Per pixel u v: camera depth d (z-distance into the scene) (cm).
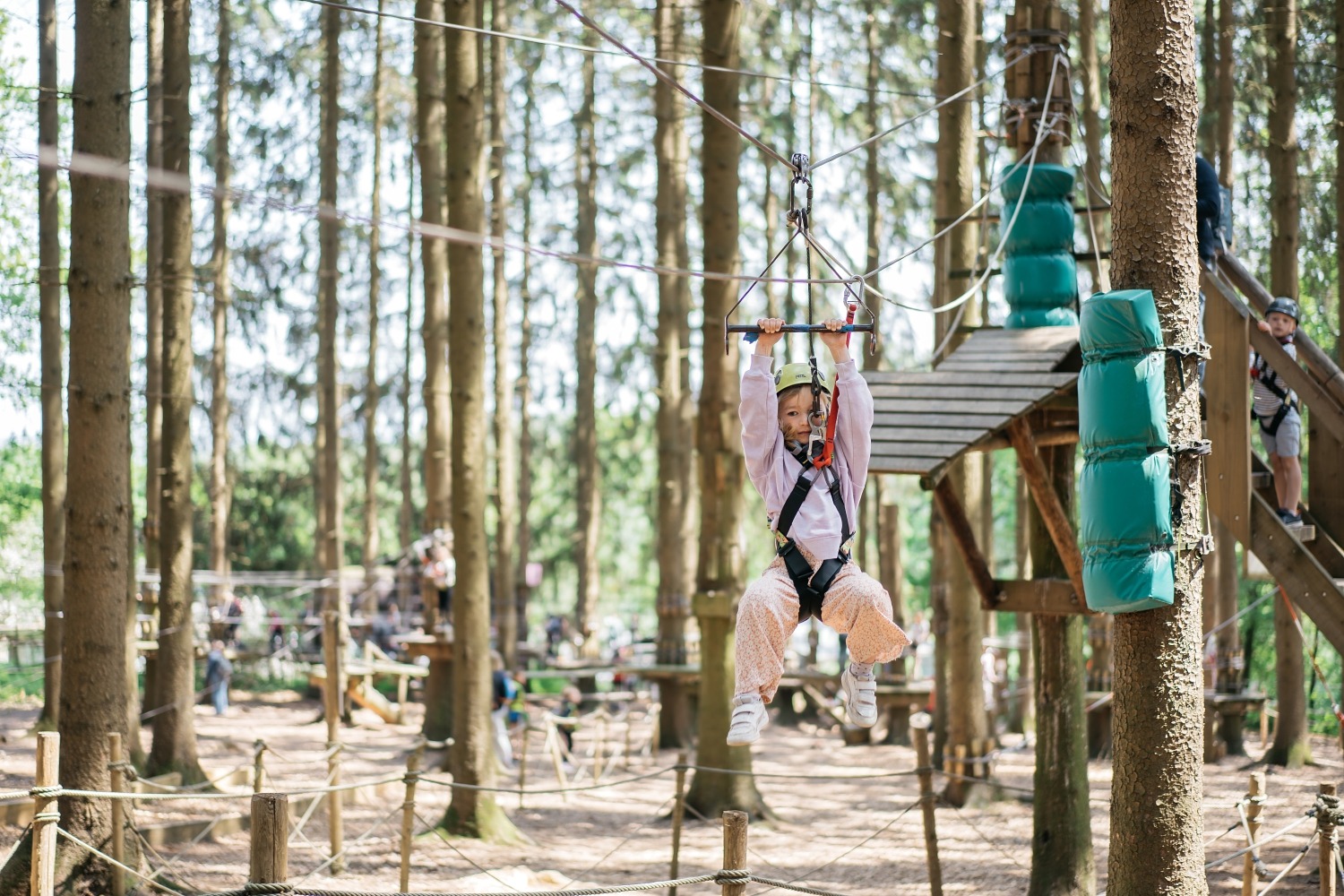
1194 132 721
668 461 2323
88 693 1045
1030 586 1101
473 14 1538
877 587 503
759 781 1892
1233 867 1244
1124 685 702
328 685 1320
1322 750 2084
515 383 3594
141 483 3581
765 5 2494
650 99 2981
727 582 1579
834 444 527
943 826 1549
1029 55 1196
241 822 1404
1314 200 1973
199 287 2209
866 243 3105
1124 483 677
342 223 2712
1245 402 871
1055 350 1084
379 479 4709
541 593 4738
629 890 632
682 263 2558
